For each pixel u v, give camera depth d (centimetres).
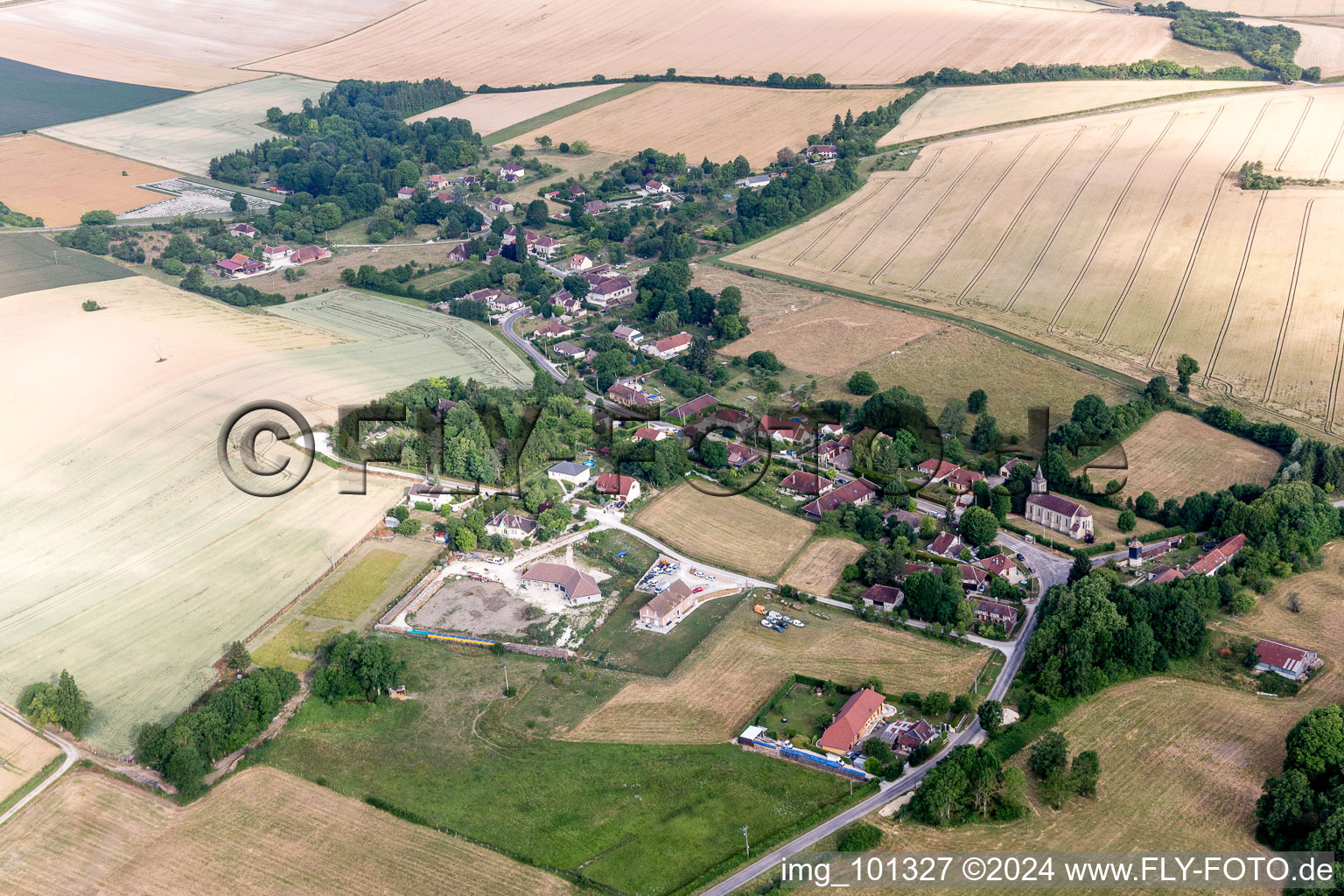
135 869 16838
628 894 16075
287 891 16288
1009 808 17388
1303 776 16875
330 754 19188
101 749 19288
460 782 18475
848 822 17375
